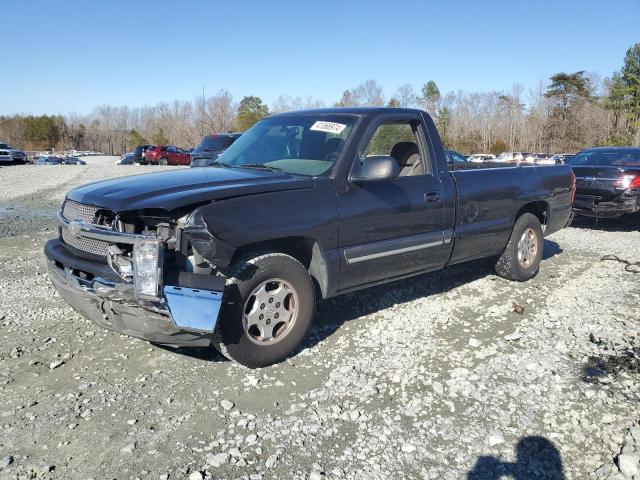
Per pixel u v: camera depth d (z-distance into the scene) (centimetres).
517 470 286
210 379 378
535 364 404
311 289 408
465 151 6200
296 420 329
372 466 288
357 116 464
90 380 374
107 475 277
